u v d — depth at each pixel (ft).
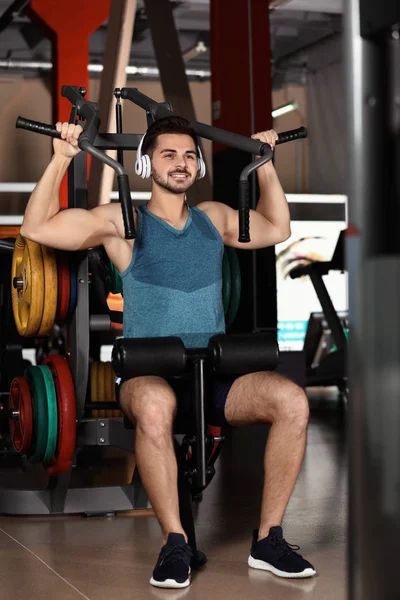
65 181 26.84
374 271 3.51
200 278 7.37
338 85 37.45
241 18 21.11
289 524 8.33
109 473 11.40
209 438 6.95
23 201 37.70
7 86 39.88
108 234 7.47
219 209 7.82
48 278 8.36
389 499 3.50
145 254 7.28
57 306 8.61
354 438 3.59
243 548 7.48
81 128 7.20
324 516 8.65
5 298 14.05
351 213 3.59
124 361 6.64
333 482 10.53
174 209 7.44
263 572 6.74
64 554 7.32
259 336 7.03
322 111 38.55
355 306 3.57
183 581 6.35
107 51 25.88
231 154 20.35
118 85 25.71
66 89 8.00
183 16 37.60
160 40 24.67
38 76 40.27
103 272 9.71
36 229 7.30
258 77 21.18
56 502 8.82
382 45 3.51
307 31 38.29
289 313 34.37
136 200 36.94
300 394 6.79
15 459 12.59
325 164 38.70
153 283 7.26
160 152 7.32
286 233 8.02
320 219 37.52
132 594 6.22
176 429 7.23
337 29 37.32
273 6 34.45
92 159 25.88
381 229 3.51
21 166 39.83
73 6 28.73
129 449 8.79
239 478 10.99
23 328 8.84
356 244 3.57
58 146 7.29
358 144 3.56
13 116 39.83
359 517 3.56
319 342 24.45
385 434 3.50
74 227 7.38
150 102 8.27
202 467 6.79
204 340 7.30
